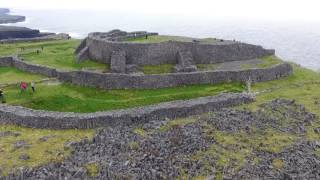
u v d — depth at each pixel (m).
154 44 73.44
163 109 55.06
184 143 48.88
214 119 55.59
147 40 79.62
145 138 49.34
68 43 105.88
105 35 85.50
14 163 45.09
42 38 121.62
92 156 45.94
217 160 46.56
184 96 62.25
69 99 60.00
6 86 64.75
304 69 85.88
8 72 73.00
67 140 49.62
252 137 52.50
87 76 64.62
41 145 48.69
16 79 68.19
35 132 52.25
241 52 80.88
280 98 65.69
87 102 59.12
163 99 60.78
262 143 51.28
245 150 49.28
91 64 74.94
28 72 72.38
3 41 111.81
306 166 47.88
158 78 64.81
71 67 73.00
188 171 44.34
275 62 79.81
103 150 47.00
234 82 69.88
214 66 75.81
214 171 44.62
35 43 108.12
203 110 57.78
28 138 50.47
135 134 50.28
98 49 75.81
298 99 66.31
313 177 46.16
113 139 49.09
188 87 66.31
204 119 55.44
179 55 74.12
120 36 85.62
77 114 53.97
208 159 46.44
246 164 46.50
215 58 78.06
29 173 43.25
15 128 53.53
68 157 45.81
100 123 52.97
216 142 49.94
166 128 52.25
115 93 62.44
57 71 68.12
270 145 51.19
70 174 42.97
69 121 52.75
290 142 52.50
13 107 56.50
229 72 69.62
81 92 62.78
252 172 45.38
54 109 57.56
